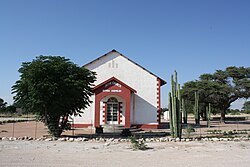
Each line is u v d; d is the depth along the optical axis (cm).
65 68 1889
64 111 1942
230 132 2570
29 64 1877
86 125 3030
